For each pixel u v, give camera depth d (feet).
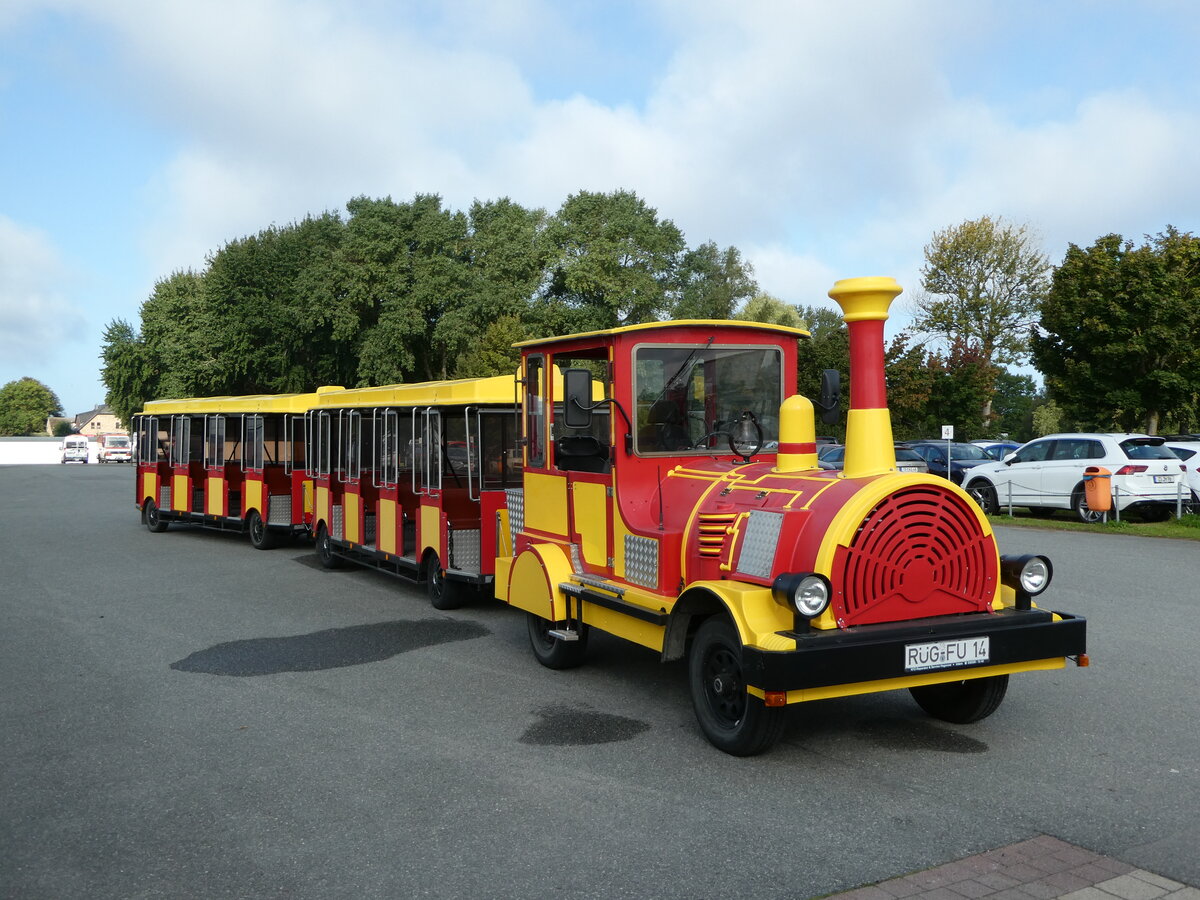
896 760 16.63
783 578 15.38
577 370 19.75
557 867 12.67
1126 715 18.97
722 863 12.69
